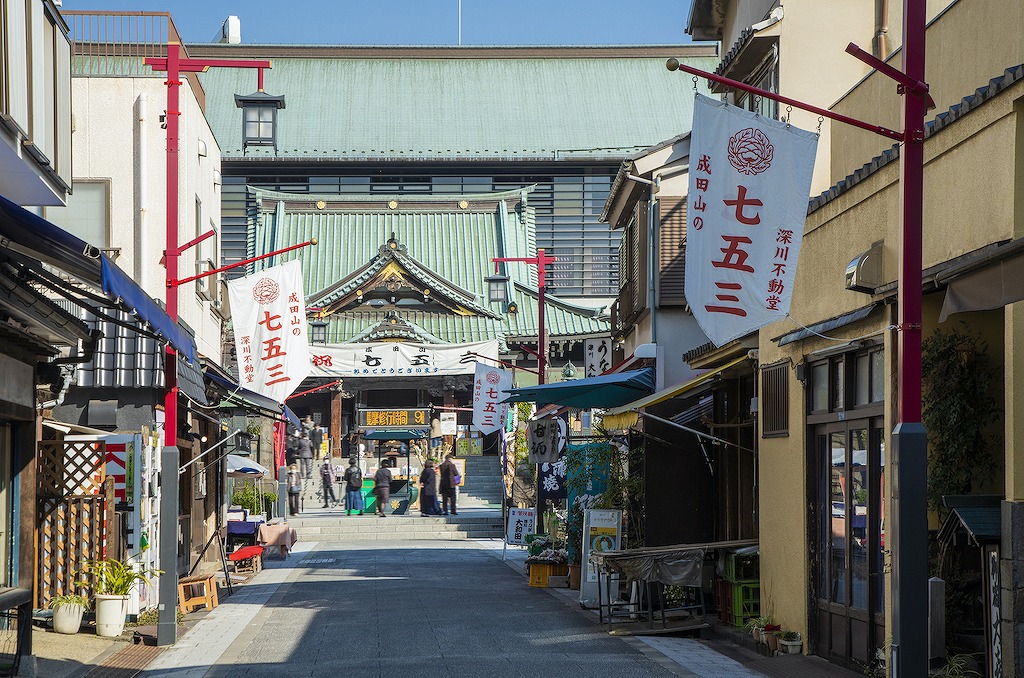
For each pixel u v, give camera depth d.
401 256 56.91
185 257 23.44
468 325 57.72
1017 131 9.05
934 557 11.01
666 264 24.06
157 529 18.02
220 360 29.34
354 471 43.59
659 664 12.86
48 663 13.10
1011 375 8.95
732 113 10.09
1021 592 8.83
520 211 64.62
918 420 8.41
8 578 12.16
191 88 25.44
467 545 34.88
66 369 13.83
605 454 21.77
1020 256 8.16
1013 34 9.66
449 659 13.19
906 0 8.69
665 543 19.62
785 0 17.19
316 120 67.94
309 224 63.78
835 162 14.00
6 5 12.00
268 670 12.71
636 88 71.00
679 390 17.56
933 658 8.57
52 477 16.78
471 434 57.50
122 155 22.69
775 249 10.01
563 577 22.05
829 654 12.92
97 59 24.50
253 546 24.59
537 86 70.81
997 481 10.55
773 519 14.70
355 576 24.66
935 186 10.57
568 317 58.38
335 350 52.81
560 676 12.07
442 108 69.19
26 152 13.00
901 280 8.53
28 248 10.38
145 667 13.17
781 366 14.48
